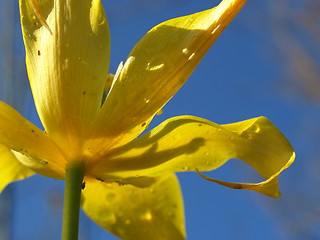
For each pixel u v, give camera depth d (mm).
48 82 239
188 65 238
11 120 239
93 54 239
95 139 240
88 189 289
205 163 248
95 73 239
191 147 247
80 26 239
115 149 244
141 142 245
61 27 238
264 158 250
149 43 239
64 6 239
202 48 238
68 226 232
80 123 239
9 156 275
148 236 296
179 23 239
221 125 249
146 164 245
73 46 238
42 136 240
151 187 293
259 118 252
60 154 242
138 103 239
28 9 242
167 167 246
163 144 246
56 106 239
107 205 294
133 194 293
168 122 246
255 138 250
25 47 243
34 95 242
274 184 231
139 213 295
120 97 239
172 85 239
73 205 236
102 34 240
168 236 296
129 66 238
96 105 239
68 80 238
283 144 251
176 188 296
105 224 295
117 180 245
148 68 238
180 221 296
